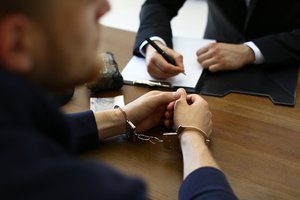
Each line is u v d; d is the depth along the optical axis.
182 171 0.73
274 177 0.71
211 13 1.54
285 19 1.29
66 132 0.42
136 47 1.13
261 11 1.29
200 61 1.08
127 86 1.00
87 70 0.43
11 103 0.33
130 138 0.82
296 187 0.68
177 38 1.23
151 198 0.67
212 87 0.99
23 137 0.32
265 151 0.77
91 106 0.92
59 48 0.37
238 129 0.84
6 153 0.30
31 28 0.34
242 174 0.71
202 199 0.58
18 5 0.33
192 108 0.82
